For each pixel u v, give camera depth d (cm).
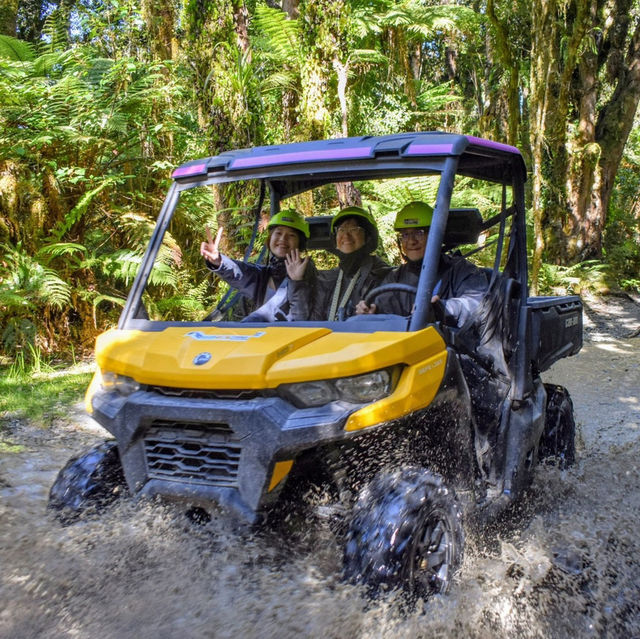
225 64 771
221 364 267
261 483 254
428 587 260
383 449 274
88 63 909
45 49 959
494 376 351
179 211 817
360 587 242
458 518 275
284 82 1070
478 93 2020
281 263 404
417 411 270
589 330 1072
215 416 261
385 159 303
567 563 325
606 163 1530
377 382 260
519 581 299
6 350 777
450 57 2242
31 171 834
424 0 1850
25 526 321
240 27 791
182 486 268
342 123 848
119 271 775
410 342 271
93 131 857
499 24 1280
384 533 248
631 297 1376
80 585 276
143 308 338
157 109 938
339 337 283
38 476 439
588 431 557
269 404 258
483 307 347
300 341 280
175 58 1095
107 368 298
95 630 253
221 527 263
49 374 715
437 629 247
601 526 371
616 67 1549
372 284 357
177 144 975
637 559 337
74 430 546
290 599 257
